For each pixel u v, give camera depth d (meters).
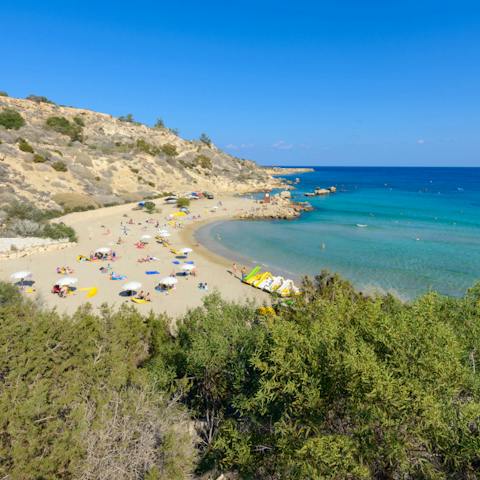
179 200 78.12
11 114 88.62
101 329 13.03
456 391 7.03
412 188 150.50
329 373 7.31
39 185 65.25
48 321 12.13
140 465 8.29
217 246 50.31
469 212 82.00
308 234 59.41
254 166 185.38
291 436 7.42
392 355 7.28
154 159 111.44
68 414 8.69
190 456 9.54
